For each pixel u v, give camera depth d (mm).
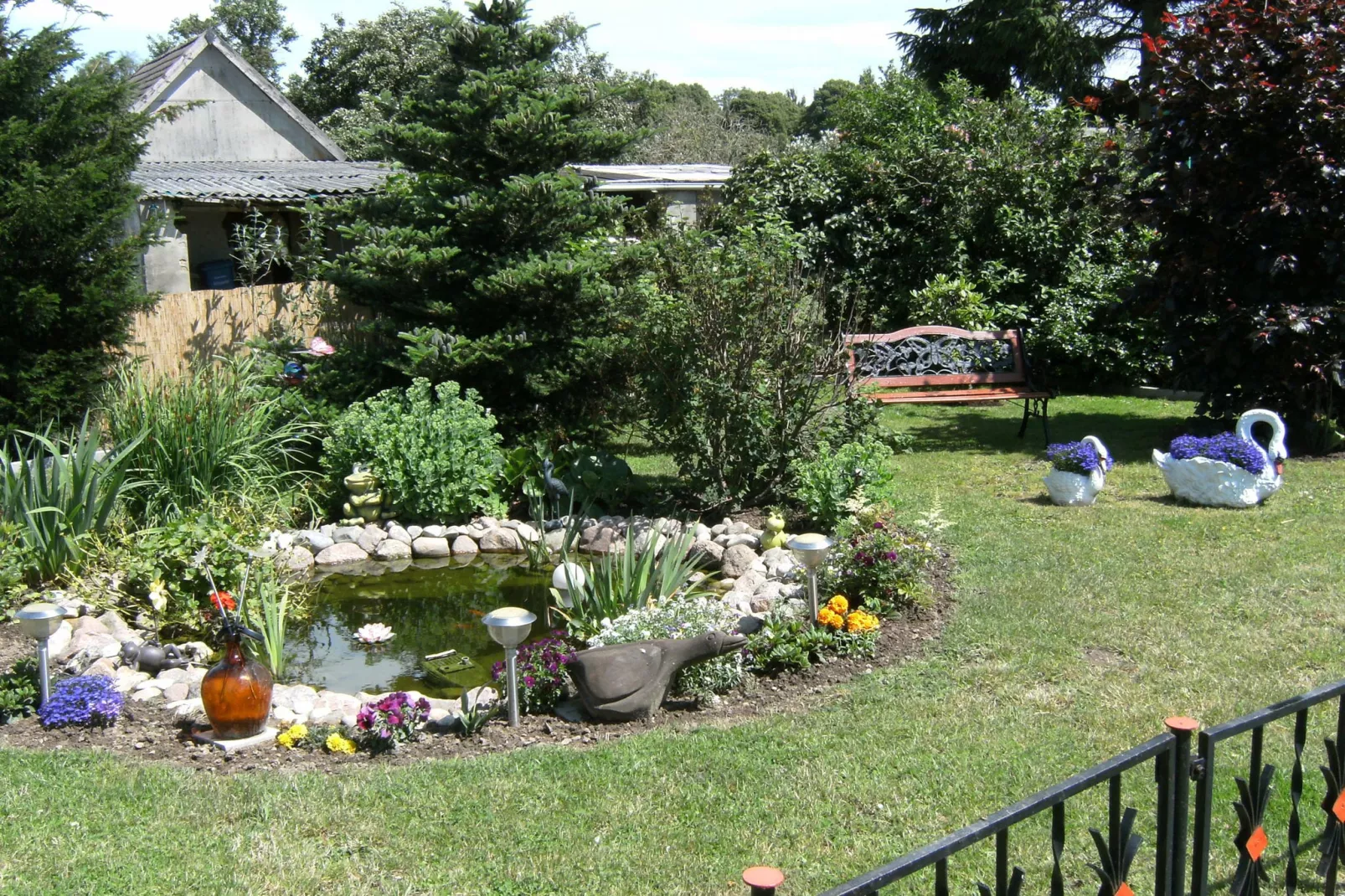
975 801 3643
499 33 9242
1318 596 5516
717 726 4324
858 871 3246
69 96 8516
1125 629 5168
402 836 3490
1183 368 9633
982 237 13633
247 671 4254
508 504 8156
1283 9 8766
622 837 3471
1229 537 6602
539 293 9062
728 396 7406
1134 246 13000
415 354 8648
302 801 3701
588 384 9758
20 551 5977
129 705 4613
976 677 4695
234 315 10414
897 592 5543
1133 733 4105
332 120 31141
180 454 7324
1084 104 10812
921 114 16219
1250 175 8906
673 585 5625
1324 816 3473
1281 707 2619
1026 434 10344
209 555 5633
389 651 5703
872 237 14258
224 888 3186
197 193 13859
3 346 8141
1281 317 8625
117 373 8508
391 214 9781
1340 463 8586
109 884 3203
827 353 7645
